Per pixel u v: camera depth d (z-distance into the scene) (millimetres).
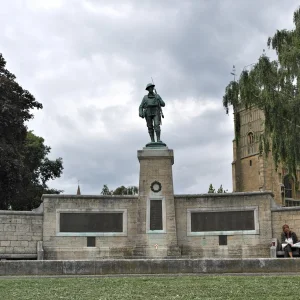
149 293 13664
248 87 40062
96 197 32188
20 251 30766
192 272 17938
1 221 30844
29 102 50781
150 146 33000
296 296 12969
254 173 104750
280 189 99062
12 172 44188
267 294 13289
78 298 13008
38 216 31578
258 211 31516
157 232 31344
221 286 14625
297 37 38156
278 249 30219
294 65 37156
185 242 31953
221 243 31688
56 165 65500
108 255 31531
